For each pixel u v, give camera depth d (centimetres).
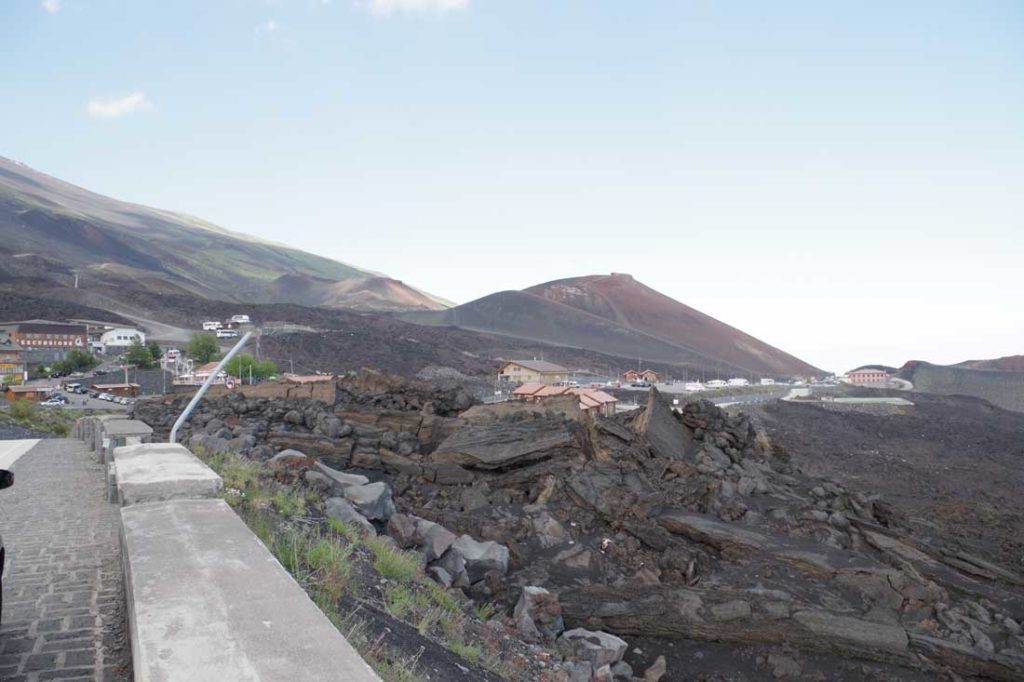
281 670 259
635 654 1606
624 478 2325
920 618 1778
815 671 1578
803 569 1906
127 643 486
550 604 1424
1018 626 1794
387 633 707
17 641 491
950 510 8619
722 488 2320
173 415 2761
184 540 425
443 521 2030
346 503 1345
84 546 794
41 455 2058
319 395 2953
